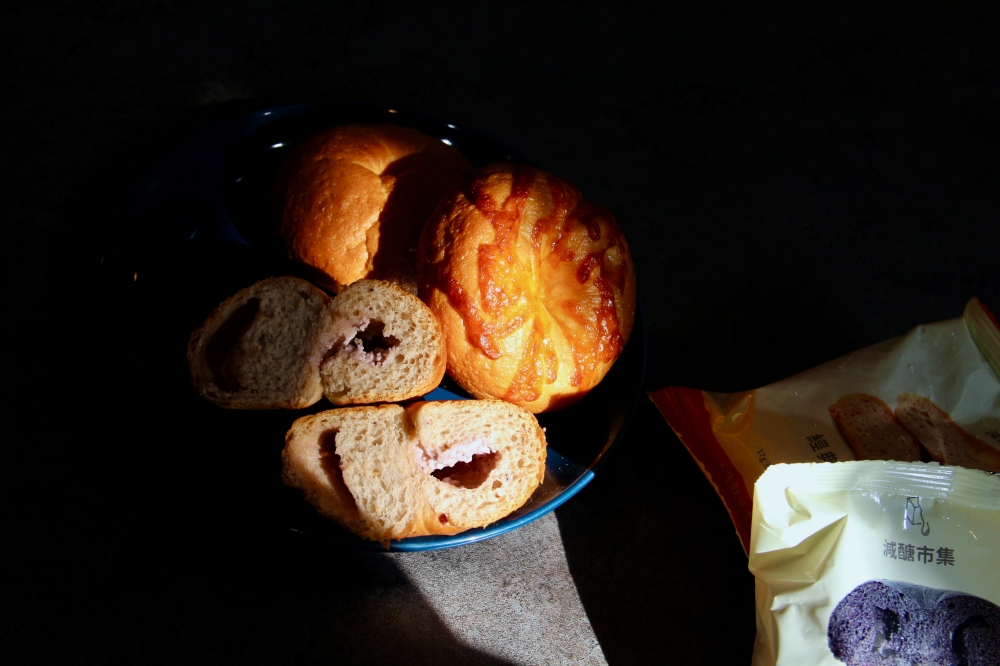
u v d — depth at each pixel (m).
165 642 0.58
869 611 0.57
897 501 0.57
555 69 0.78
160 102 0.69
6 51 0.68
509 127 0.75
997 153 0.82
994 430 0.62
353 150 0.65
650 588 0.62
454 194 0.63
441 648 0.60
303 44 0.74
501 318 0.61
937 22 0.88
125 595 0.59
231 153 0.66
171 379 0.62
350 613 0.60
